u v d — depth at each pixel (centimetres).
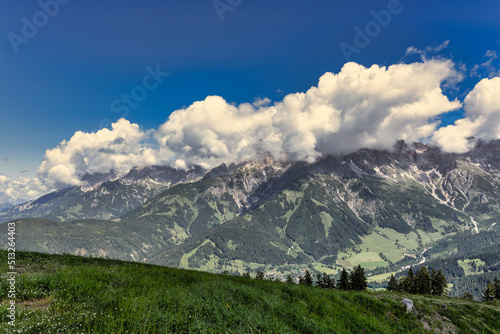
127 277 1636
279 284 2367
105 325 888
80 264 2186
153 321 983
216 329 1074
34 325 828
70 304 1066
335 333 1512
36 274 1384
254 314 1327
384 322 2066
